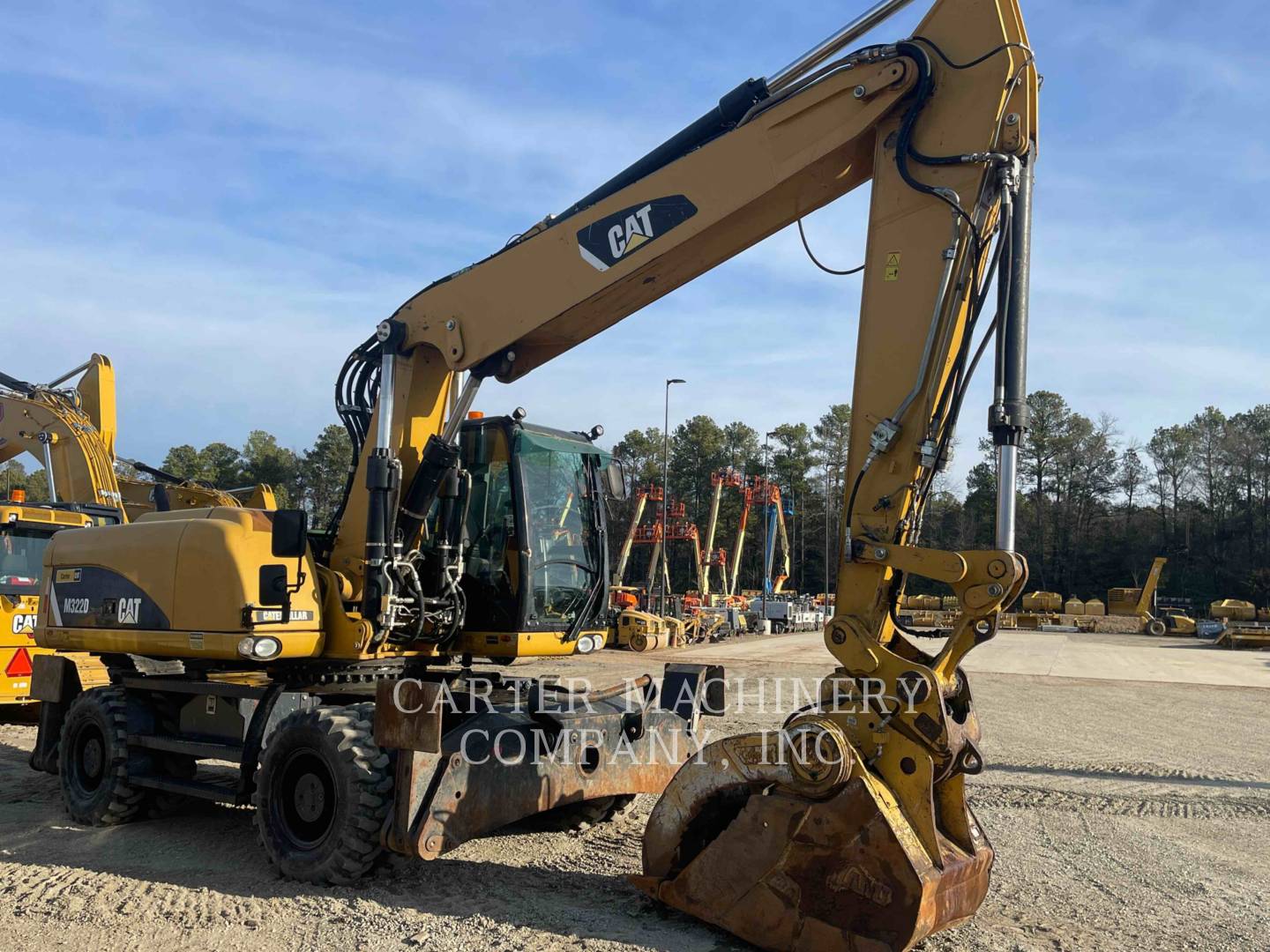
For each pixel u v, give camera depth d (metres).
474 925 4.86
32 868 5.84
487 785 5.55
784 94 5.31
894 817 4.24
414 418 6.54
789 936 4.37
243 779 6.23
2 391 13.69
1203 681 21.11
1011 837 7.13
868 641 4.54
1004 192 4.68
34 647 10.81
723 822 5.00
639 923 4.91
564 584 7.22
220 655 6.23
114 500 13.14
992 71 4.75
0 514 10.62
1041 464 81.00
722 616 40.31
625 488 7.88
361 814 5.29
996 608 4.45
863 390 4.88
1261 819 7.86
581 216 5.82
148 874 5.75
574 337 6.28
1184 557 76.12
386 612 6.09
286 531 6.15
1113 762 10.34
